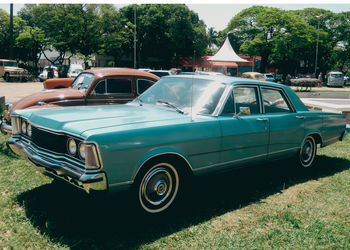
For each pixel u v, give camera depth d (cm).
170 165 332
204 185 437
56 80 902
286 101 469
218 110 375
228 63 3419
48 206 351
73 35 4162
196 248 279
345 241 301
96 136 275
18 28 4775
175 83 427
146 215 321
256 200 390
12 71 2972
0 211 336
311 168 521
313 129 497
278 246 288
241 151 393
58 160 302
